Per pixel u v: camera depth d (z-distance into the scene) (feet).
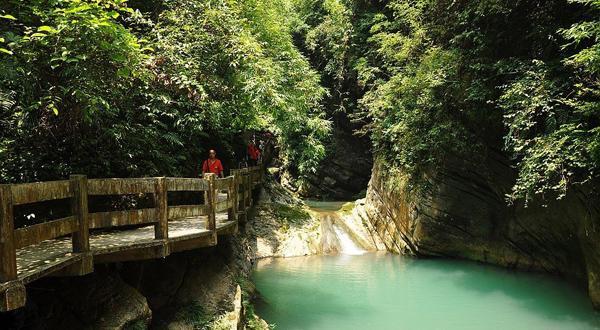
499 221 39.37
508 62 30.37
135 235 21.47
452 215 41.60
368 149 77.25
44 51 17.52
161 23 29.22
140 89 26.27
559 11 27.73
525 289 34.04
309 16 75.87
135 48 18.72
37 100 18.88
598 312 28.19
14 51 17.28
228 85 32.48
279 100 33.53
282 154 80.43
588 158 23.40
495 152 35.68
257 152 55.01
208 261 26.76
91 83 18.83
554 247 35.17
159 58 27.50
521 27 30.50
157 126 31.48
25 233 12.42
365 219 55.06
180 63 27.45
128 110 25.94
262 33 49.37
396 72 48.21
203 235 22.43
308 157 71.72
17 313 16.05
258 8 47.96
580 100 24.72
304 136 68.85
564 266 35.19
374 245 51.16
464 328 26.96
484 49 33.04
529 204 34.27
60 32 16.89
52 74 18.81
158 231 19.04
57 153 22.59
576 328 26.30
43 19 17.95
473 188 39.73
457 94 36.45
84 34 16.89
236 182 29.94
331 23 67.15
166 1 30.86
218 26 30.83
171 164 31.17
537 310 29.60
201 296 23.58
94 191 16.11
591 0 21.58
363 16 63.26
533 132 27.58
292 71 55.06
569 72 25.40
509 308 30.27
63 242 18.89
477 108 35.22
